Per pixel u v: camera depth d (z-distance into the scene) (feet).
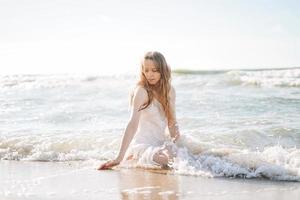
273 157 14.01
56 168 15.17
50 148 17.78
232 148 15.89
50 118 24.43
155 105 15.92
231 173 13.46
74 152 17.31
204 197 11.07
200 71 56.08
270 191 11.49
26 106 29.99
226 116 23.04
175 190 11.84
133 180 13.14
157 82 16.01
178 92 34.99
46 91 41.14
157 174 13.97
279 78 41.83
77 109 27.20
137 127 15.49
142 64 15.76
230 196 11.10
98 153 16.90
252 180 12.87
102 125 21.79
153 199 10.97
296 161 13.47
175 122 16.26
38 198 11.25
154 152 14.94
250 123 20.83
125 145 15.16
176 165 14.49
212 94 32.73
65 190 12.02
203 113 24.18
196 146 15.60
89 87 43.16
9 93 40.65
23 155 17.44
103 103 29.66
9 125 22.81
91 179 13.35
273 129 18.95
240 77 42.86
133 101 15.67
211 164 14.19
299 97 29.53
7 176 13.94
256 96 30.73
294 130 18.79
